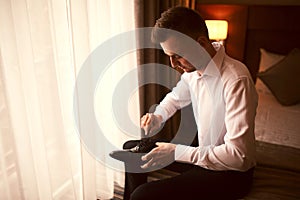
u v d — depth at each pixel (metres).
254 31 3.01
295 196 1.26
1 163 1.39
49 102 1.53
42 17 1.40
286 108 2.46
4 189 1.43
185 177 1.23
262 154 1.66
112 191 2.00
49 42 1.44
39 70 1.46
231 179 1.21
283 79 2.55
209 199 1.19
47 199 1.62
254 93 1.16
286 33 2.90
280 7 2.82
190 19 1.11
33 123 1.48
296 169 1.50
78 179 1.79
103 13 1.81
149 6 2.05
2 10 1.27
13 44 1.31
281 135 1.95
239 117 1.12
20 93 1.37
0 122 1.35
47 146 1.61
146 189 1.20
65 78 1.64
